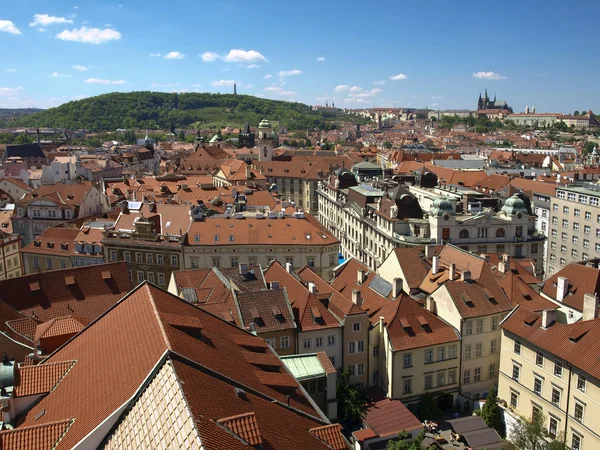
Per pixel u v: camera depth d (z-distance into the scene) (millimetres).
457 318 85188
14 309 77688
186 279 94188
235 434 35188
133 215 132250
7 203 195250
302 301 83500
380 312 87562
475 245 127188
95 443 37469
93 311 83062
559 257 157000
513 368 79500
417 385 83375
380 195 160250
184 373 38875
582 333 70188
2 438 39000
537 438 69438
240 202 151875
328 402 65625
